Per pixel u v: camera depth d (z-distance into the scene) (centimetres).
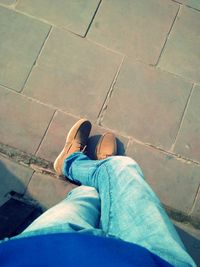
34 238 74
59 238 74
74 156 183
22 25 211
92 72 209
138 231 100
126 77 211
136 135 204
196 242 191
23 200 186
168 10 225
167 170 202
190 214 196
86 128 195
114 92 207
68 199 134
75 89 205
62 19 215
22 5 214
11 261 66
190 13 226
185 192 200
